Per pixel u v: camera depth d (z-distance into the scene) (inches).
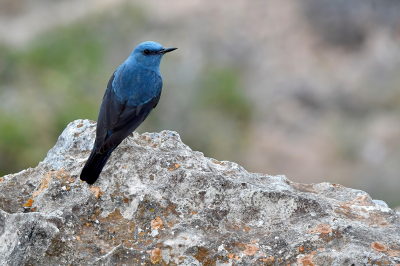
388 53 1090.7
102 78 792.9
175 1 1224.8
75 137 237.1
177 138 242.2
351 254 178.2
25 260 173.9
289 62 1069.8
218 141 770.2
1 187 207.2
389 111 948.0
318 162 812.0
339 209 208.2
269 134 871.7
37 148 576.1
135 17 1107.3
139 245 185.5
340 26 1131.3
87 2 1190.3
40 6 1226.0
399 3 1134.4
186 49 1063.6
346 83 1024.9
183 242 185.0
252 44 1116.5
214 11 1187.9
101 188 202.8
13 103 659.4
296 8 1175.0
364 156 818.2
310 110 965.2
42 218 180.2
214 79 848.9
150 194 197.6
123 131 224.8
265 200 202.4
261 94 987.3
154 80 262.5
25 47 921.5
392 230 195.6
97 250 182.4
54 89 682.8
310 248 185.6
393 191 713.0
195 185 206.8
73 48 902.4
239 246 187.5
